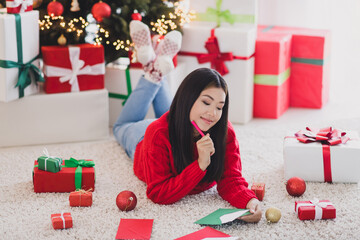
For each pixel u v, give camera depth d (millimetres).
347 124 3172
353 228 2078
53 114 2875
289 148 2420
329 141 2428
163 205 2232
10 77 2686
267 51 3189
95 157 2723
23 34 2691
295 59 3396
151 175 2227
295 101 3500
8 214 2164
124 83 3102
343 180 2428
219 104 2090
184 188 2174
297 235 2025
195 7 3260
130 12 2969
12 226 2078
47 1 2924
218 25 3250
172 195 2195
